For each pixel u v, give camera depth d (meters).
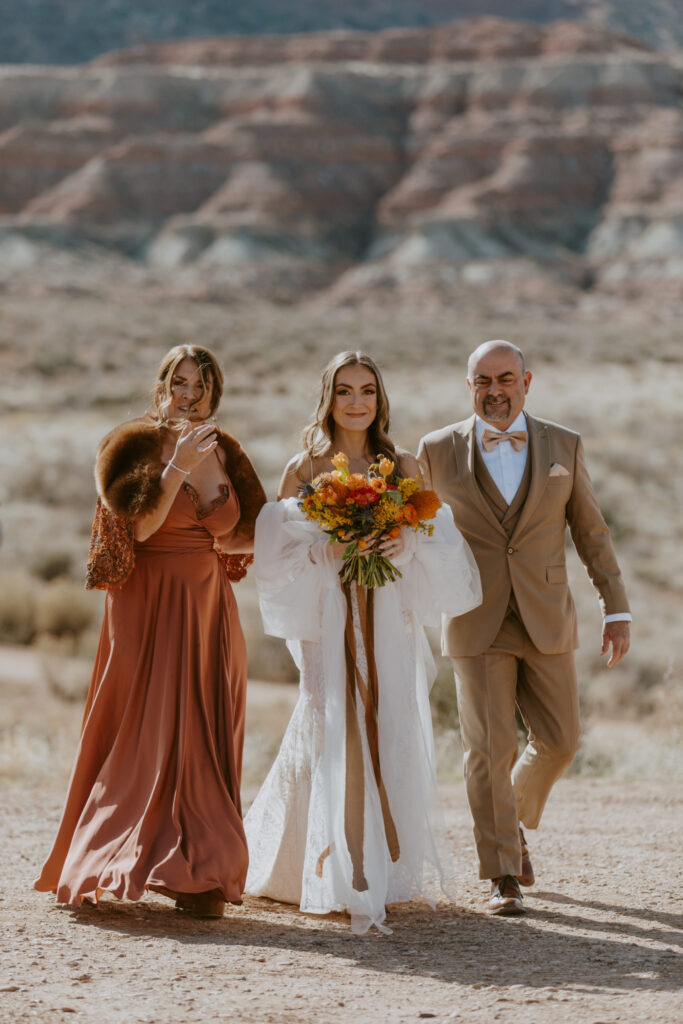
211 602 8.71
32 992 6.36
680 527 44.94
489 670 8.79
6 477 47.97
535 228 179.00
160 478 8.41
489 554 8.89
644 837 11.32
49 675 24.30
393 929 8.09
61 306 128.50
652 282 163.38
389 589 8.61
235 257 170.50
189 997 6.37
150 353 96.50
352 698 8.44
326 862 8.23
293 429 62.25
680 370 100.00
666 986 6.66
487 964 7.20
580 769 16.64
